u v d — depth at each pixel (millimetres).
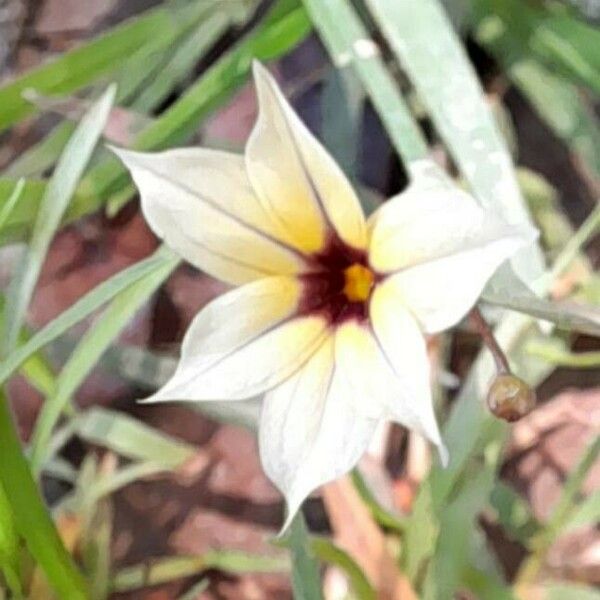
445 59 60
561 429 71
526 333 61
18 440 57
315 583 57
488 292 52
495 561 66
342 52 61
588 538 68
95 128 58
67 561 60
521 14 71
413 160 59
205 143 72
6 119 67
